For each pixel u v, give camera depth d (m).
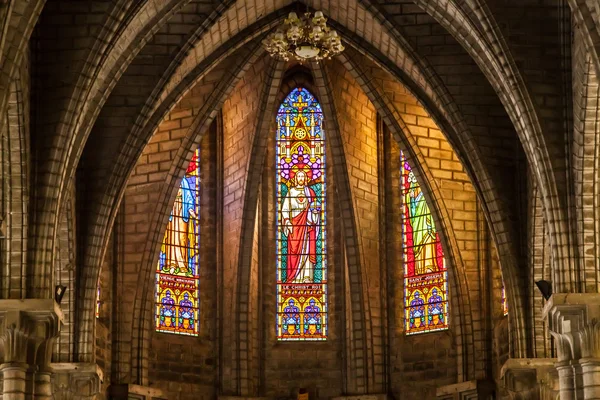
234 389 45.56
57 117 34.66
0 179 33.91
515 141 40.62
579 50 34.41
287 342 46.66
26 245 34.12
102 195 40.06
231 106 46.53
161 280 45.69
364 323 45.84
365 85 44.25
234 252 45.97
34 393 34.41
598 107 34.28
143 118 40.38
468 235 44.66
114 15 35.25
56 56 35.03
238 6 40.66
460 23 37.16
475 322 44.19
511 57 35.78
